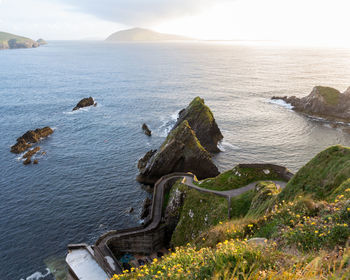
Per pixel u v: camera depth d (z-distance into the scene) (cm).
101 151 7831
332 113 10725
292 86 16550
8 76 19812
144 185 6244
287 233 1212
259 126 9962
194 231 4356
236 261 848
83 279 3572
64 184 6091
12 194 5650
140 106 12512
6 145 7950
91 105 12538
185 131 6644
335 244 1023
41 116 10769
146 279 1013
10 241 4428
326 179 2902
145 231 4403
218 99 13712
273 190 3766
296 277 653
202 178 6781
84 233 4684
